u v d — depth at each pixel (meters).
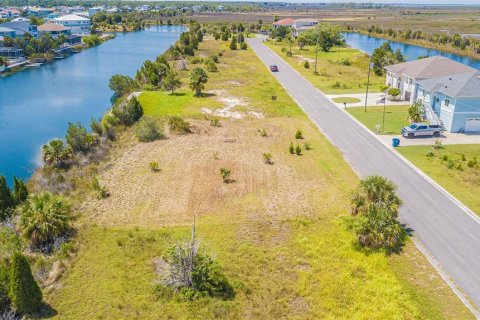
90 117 60.72
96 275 24.86
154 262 26.14
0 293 21.86
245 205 33.22
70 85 80.94
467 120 49.31
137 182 37.28
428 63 62.22
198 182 37.28
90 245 27.77
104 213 32.00
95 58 114.25
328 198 34.28
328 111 58.72
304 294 23.45
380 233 26.94
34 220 27.59
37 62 104.12
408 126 48.75
